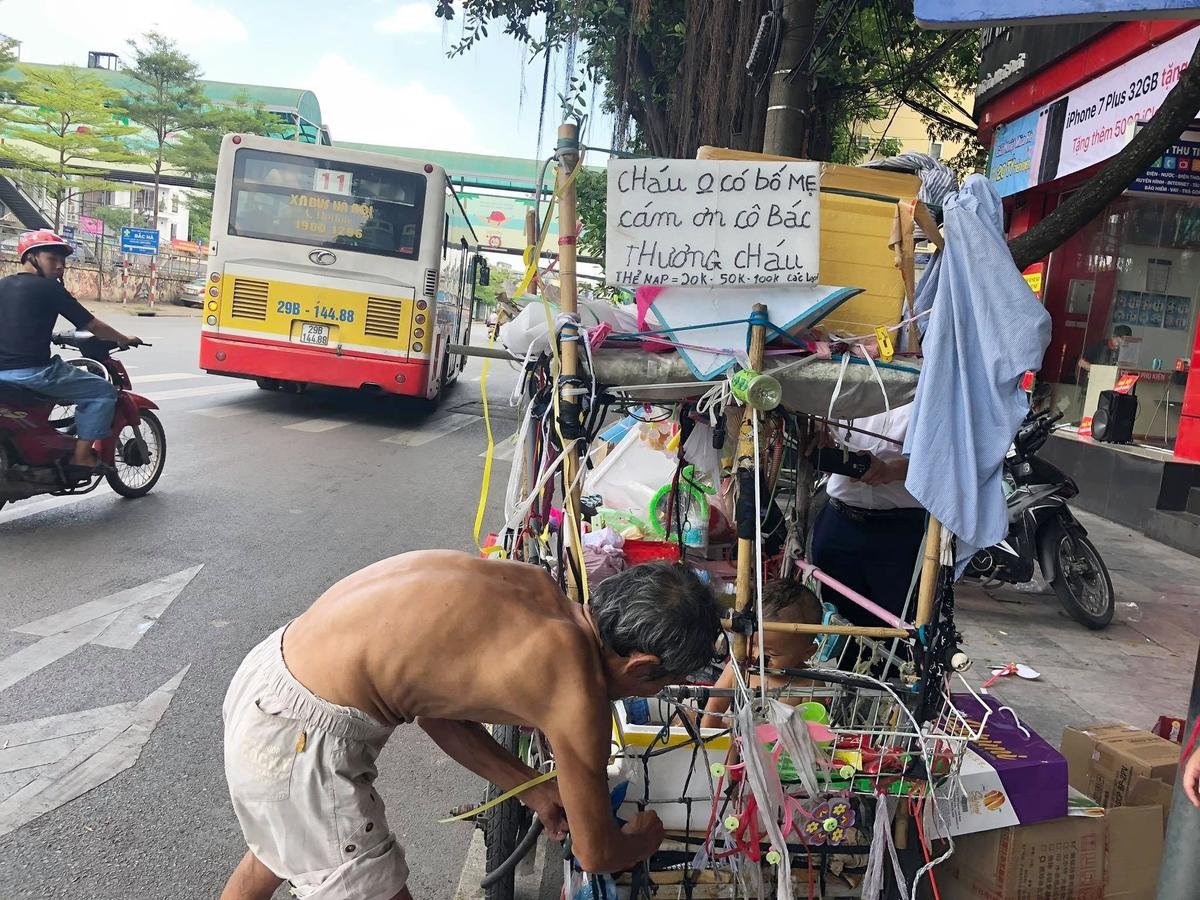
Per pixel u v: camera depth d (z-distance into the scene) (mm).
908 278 2158
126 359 14758
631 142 9195
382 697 1896
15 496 5613
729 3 7012
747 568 2102
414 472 8305
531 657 1783
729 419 2148
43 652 3980
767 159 2314
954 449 2010
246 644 4219
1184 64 7133
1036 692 4375
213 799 3016
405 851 2914
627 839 1929
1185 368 9016
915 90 12570
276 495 6996
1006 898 2385
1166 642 5168
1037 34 9617
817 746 2057
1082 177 9523
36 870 2609
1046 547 5367
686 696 2129
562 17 7562
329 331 10148
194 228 44188
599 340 2104
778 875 1996
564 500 2197
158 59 36250
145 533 5766
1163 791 2838
